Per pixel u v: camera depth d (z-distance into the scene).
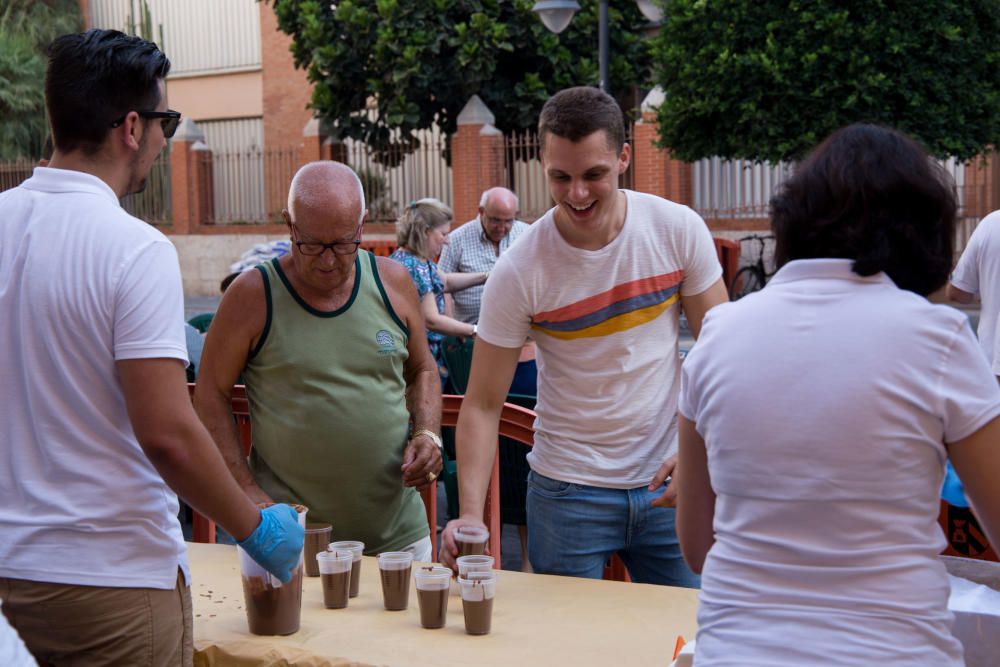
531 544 3.15
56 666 2.13
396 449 3.14
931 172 1.66
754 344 1.66
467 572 2.40
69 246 2.09
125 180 2.22
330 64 18.00
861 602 1.53
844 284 1.65
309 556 2.85
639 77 18.69
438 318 6.30
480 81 18.03
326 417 3.03
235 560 3.05
